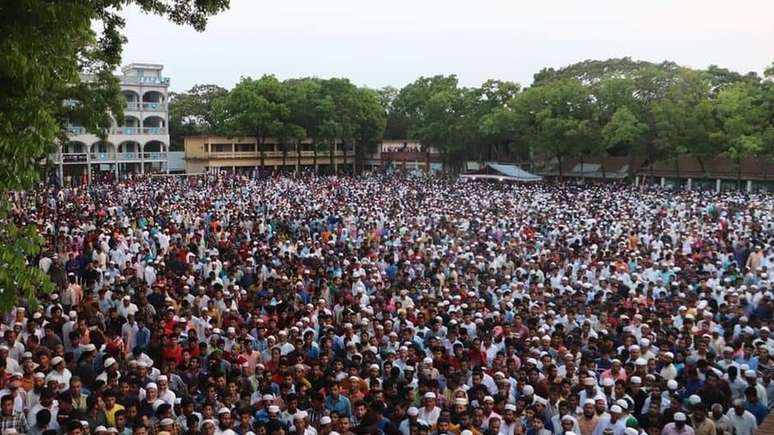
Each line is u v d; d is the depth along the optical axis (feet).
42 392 32.01
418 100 307.58
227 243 82.12
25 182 24.93
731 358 42.16
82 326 41.52
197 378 38.29
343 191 161.38
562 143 216.13
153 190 156.66
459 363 41.42
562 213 117.19
